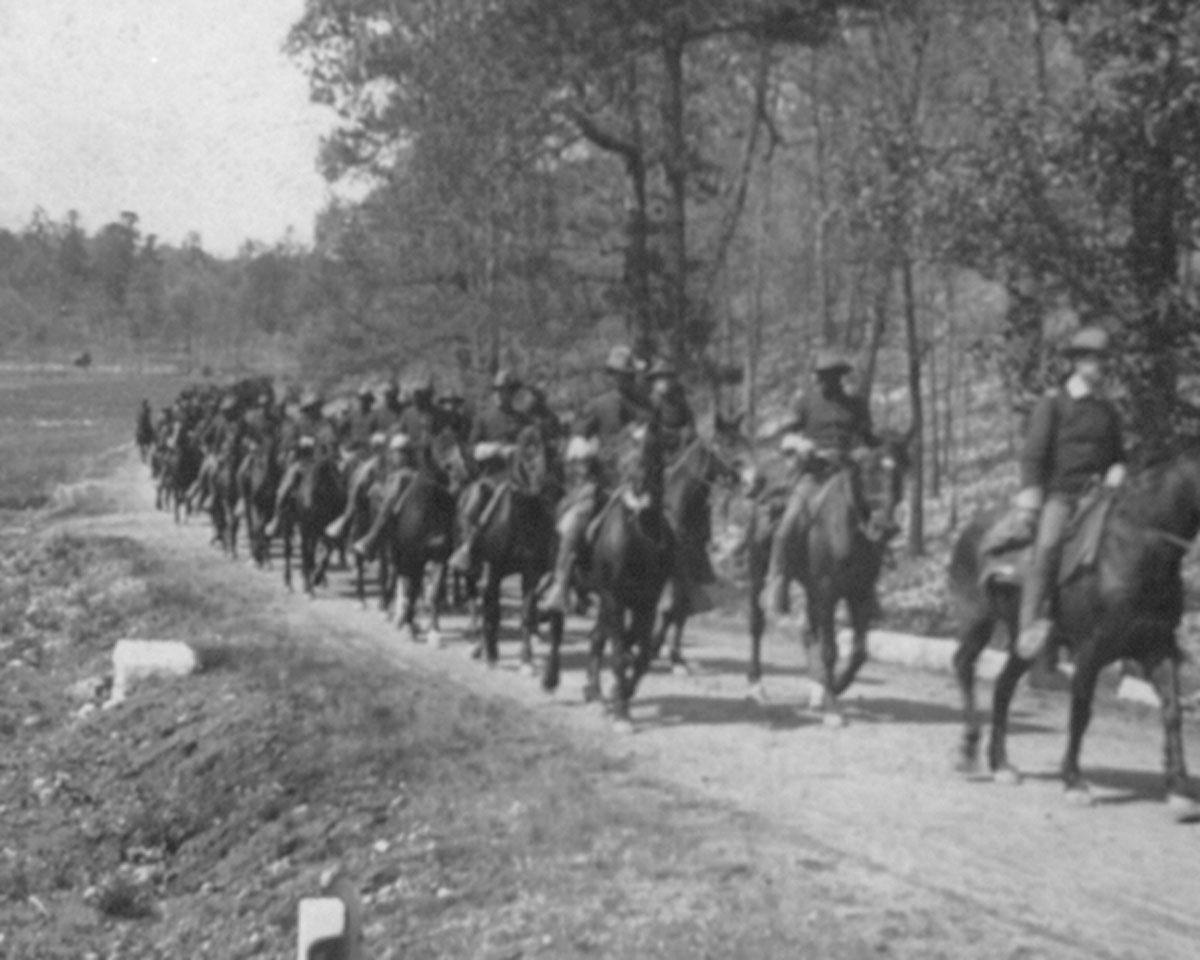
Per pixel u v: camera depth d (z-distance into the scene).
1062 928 8.69
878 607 14.12
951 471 40.03
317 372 41.97
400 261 39.84
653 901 9.23
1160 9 15.45
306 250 42.66
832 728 13.98
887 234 18.23
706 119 35.91
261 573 28.03
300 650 18.02
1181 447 10.60
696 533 15.62
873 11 28.23
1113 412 11.14
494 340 36.75
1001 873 9.68
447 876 10.03
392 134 37.81
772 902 9.11
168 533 35.94
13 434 81.94
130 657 17.09
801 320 50.62
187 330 198.38
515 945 8.77
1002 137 16.73
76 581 26.33
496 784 12.05
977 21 27.56
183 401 47.78
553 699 15.59
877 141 17.72
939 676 17.23
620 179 36.44
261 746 13.66
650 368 15.85
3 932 11.39
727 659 18.52
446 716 14.25
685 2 25.67
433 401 21.03
